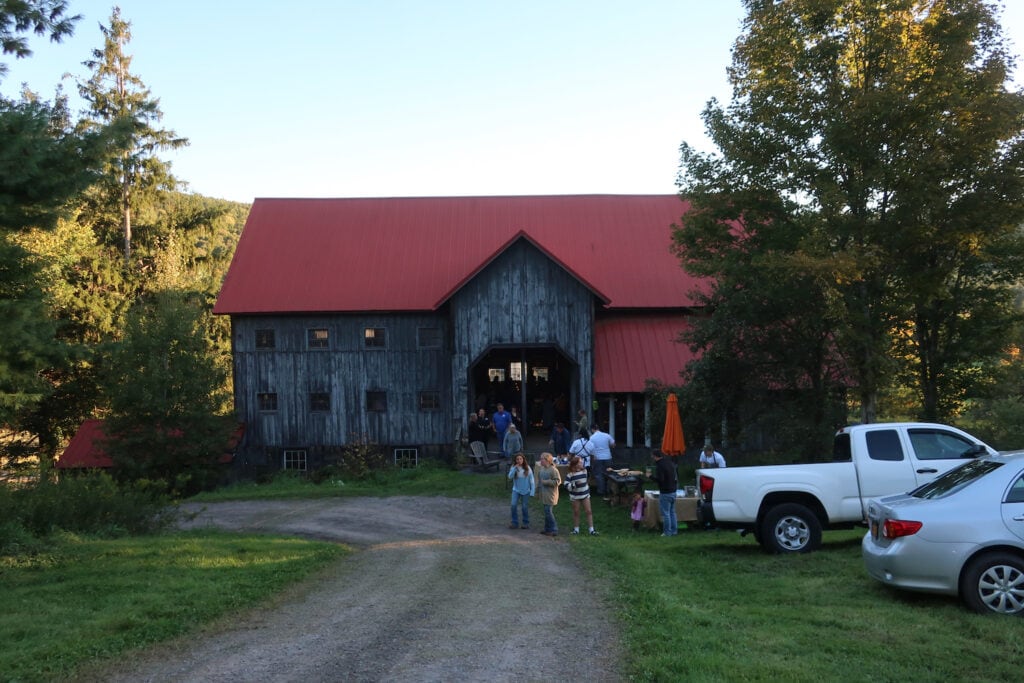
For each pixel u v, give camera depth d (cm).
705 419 2103
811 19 1702
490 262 2862
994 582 803
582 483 1628
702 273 1914
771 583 1008
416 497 2236
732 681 587
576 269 3192
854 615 804
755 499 1238
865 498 1236
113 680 647
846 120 1623
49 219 1214
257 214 3412
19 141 1077
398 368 3036
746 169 1788
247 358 3044
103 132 1198
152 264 4275
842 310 1586
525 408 2909
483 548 1433
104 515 1550
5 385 1285
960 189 1619
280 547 1409
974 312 1873
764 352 1972
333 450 3031
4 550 1218
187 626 827
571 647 720
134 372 2786
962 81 1594
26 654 707
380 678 638
